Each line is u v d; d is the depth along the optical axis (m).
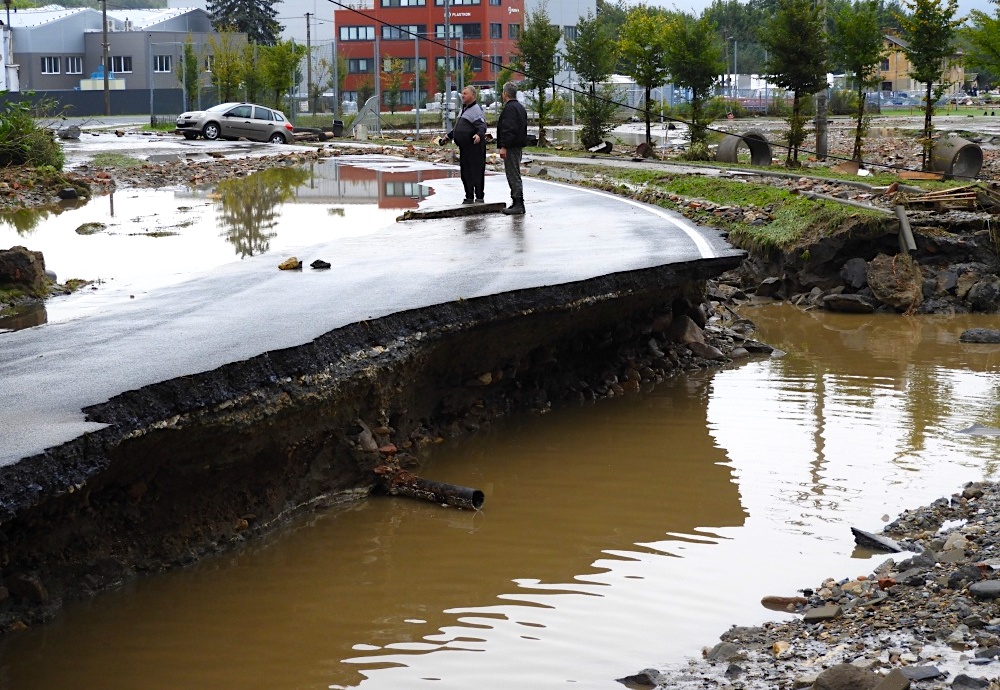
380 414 8.41
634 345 11.96
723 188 20.88
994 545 6.74
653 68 37.47
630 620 6.08
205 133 46.38
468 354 9.70
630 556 7.03
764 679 5.20
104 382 6.56
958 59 27.19
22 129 26.91
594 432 9.80
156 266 14.12
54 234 17.47
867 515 7.71
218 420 6.71
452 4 100.12
